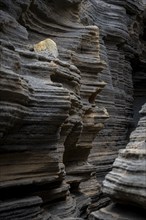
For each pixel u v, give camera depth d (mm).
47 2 16969
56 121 11570
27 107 10664
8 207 9789
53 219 11367
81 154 16641
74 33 17953
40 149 11320
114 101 24422
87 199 15922
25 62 12180
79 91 15695
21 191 10773
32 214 10336
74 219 12086
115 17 25891
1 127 9570
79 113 15156
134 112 30266
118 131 24828
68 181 14922
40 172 11234
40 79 12125
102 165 21656
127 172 10156
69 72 14125
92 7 23344
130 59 28656
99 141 22469
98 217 10367
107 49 25781
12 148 10508
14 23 12922
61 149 13047
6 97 9609
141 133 11539
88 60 17578
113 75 25672
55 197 12406
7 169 10336
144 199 9445
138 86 31344
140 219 9750
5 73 9414
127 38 26859
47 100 11273
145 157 10062
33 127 10992
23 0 14516
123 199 10203
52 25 17516
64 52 16469
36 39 16500
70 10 18703
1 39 10789
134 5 28047
